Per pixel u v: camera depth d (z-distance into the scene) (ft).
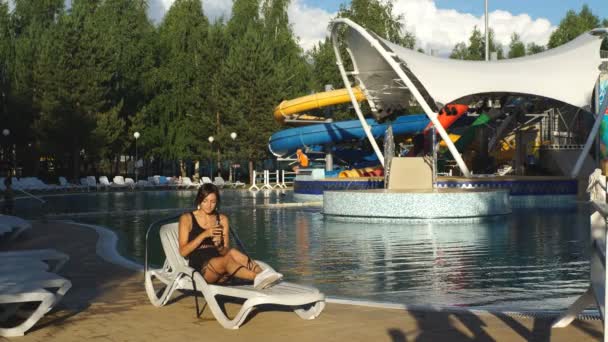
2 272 17.63
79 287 22.06
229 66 147.13
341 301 18.99
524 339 14.60
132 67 150.92
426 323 16.20
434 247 35.17
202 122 152.05
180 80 155.53
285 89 149.18
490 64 88.43
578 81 86.79
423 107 79.92
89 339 15.15
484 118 107.86
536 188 79.41
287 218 56.54
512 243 36.78
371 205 54.65
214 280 16.98
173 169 185.57
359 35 86.99
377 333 15.31
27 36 152.97
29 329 16.08
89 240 36.47
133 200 91.50
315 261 30.35
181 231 17.62
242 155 145.79
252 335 15.29
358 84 99.60
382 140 117.29
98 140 132.26
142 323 16.63
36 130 129.90
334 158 131.64
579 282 24.39
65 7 164.45
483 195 54.80
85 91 133.69
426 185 67.05
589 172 101.76
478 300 21.22
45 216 59.82
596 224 13.34
